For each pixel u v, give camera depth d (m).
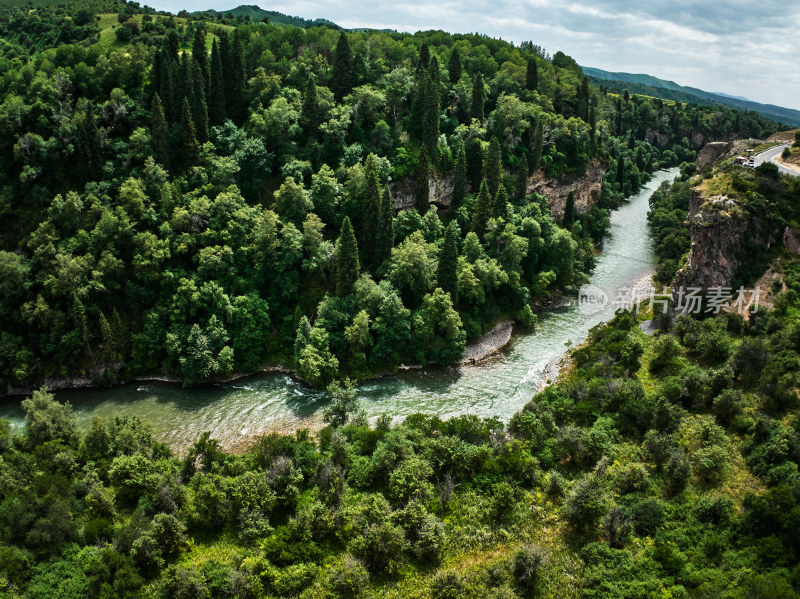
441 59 153.50
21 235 87.50
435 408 74.12
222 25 164.50
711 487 51.12
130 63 108.44
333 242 95.69
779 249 87.06
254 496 49.97
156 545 45.50
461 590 41.66
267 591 42.88
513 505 50.62
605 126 186.38
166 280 83.19
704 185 102.12
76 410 73.44
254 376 82.06
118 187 90.50
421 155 101.00
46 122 93.31
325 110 107.81
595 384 67.50
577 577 43.41
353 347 81.88
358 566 43.00
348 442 60.31
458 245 102.25
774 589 37.84
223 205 89.44
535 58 172.12
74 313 77.81
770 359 65.00
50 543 46.09
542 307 106.50
